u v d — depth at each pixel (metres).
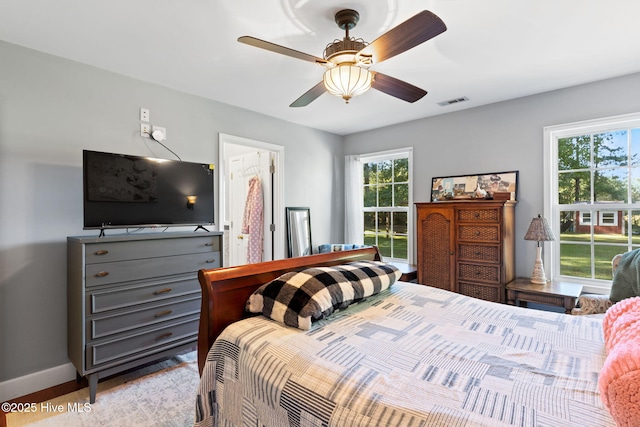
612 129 2.80
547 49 2.24
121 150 2.62
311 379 1.05
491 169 3.38
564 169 3.06
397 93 2.10
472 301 1.84
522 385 0.97
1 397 2.08
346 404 0.94
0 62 2.10
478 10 1.80
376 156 4.40
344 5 1.75
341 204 4.77
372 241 4.57
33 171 2.22
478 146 3.46
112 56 2.34
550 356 1.17
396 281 2.14
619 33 2.03
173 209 2.65
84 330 2.03
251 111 3.58
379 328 1.43
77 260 2.10
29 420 1.87
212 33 2.04
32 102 2.22
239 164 4.61
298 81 2.78
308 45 2.20
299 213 4.15
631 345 0.86
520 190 3.20
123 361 2.18
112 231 2.56
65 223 2.35
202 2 1.73
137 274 2.26
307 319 1.39
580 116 2.87
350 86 1.82
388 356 1.16
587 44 2.18
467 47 2.21
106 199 2.30
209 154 3.19
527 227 3.16
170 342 2.41
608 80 2.74
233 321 1.57
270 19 1.89
